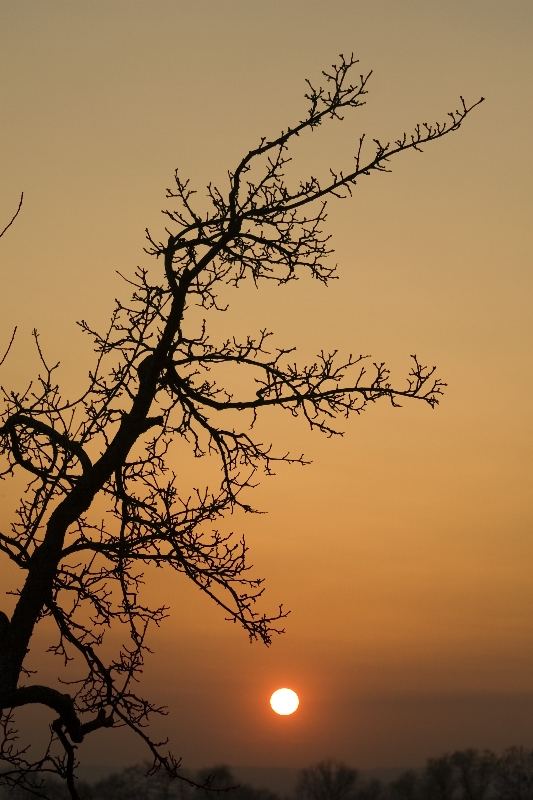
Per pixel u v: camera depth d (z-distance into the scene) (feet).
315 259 38.14
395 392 35.99
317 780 314.14
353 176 37.14
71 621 33.88
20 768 33.09
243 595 34.71
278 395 36.60
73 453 34.83
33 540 33.99
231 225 36.86
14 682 32.37
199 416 36.81
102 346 37.19
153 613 34.50
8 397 35.17
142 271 37.76
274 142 36.96
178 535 34.19
